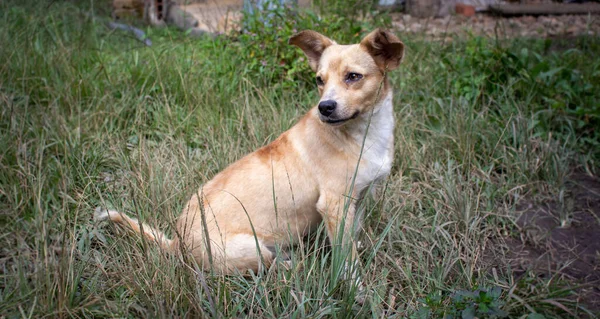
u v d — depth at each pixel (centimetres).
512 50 234
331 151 146
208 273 146
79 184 172
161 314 130
